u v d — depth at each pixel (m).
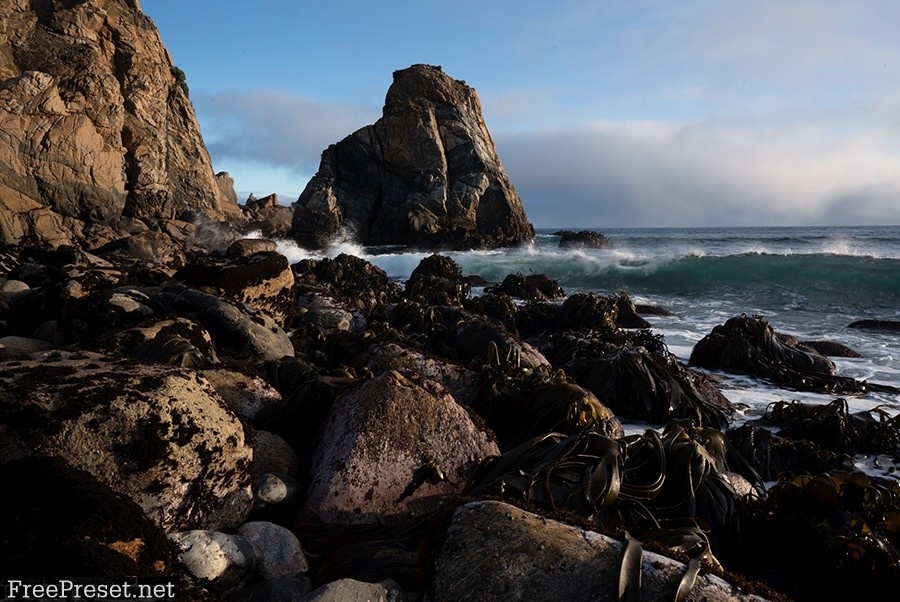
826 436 7.19
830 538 3.85
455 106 58.72
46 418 3.44
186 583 2.83
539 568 2.70
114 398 3.62
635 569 2.60
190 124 46.72
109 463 3.50
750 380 10.39
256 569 3.43
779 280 23.66
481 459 4.68
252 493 4.14
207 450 3.80
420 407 4.85
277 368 6.57
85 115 30.38
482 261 28.98
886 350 12.73
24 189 28.25
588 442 4.07
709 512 4.17
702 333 14.62
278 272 9.86
